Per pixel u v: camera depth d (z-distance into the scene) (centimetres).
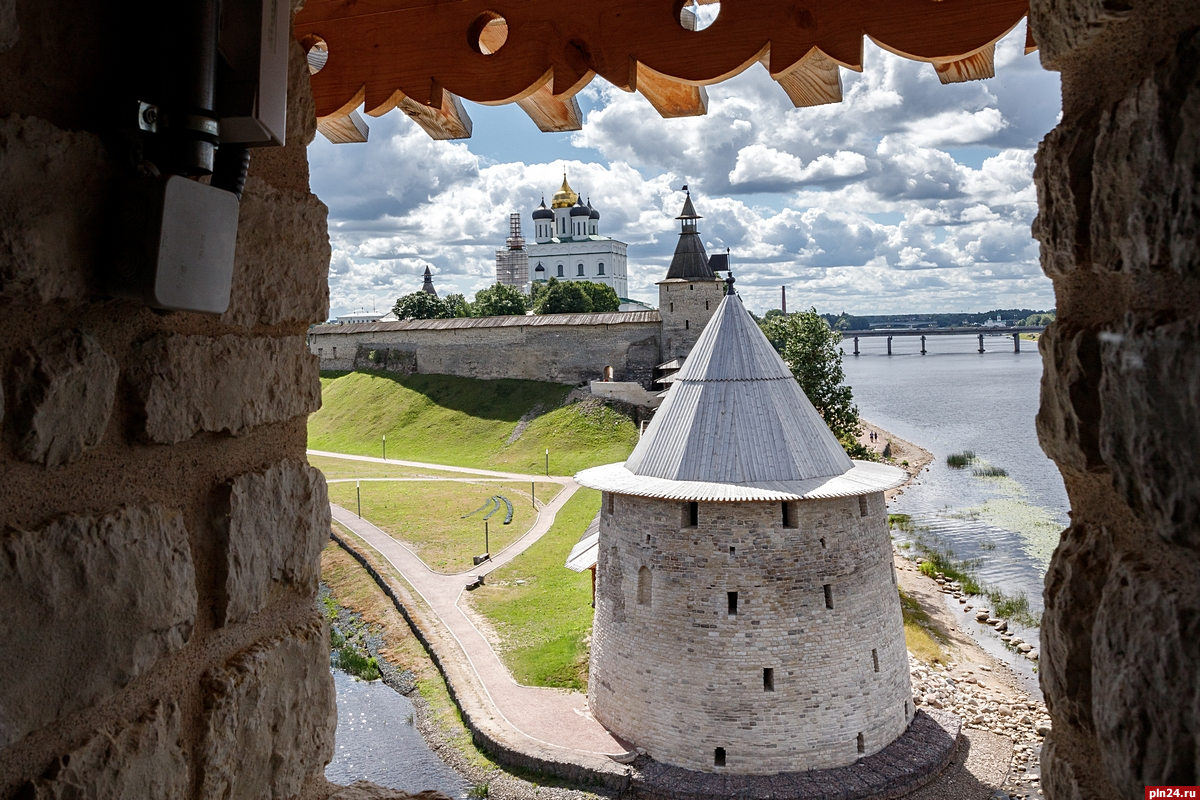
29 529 198
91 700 208
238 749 261
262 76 241
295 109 305
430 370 7238
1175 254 183
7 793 191
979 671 2555
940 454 6812
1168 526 185
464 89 493
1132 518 210
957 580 3444
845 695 1828
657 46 466
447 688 2495
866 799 1755
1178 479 181
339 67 511
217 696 253
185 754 243
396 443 6375
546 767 1930
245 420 273
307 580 307
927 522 4453
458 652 2688
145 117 225
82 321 216
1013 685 2453
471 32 492
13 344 200
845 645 1836
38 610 195
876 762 1841
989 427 8444
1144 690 191
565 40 477
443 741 2181
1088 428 220
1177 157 181
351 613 3297
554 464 5550
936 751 1889
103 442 221
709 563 1828
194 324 253
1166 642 185
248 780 267
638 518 1928
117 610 215
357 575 3644
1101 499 226
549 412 6241
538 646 2688
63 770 201
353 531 4125
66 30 210
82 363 212
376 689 2583
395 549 3841
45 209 200
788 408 2002
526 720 2172
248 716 265
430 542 3941
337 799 311
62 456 207
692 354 2150
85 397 213
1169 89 183
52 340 208
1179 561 190
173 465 246
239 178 254
